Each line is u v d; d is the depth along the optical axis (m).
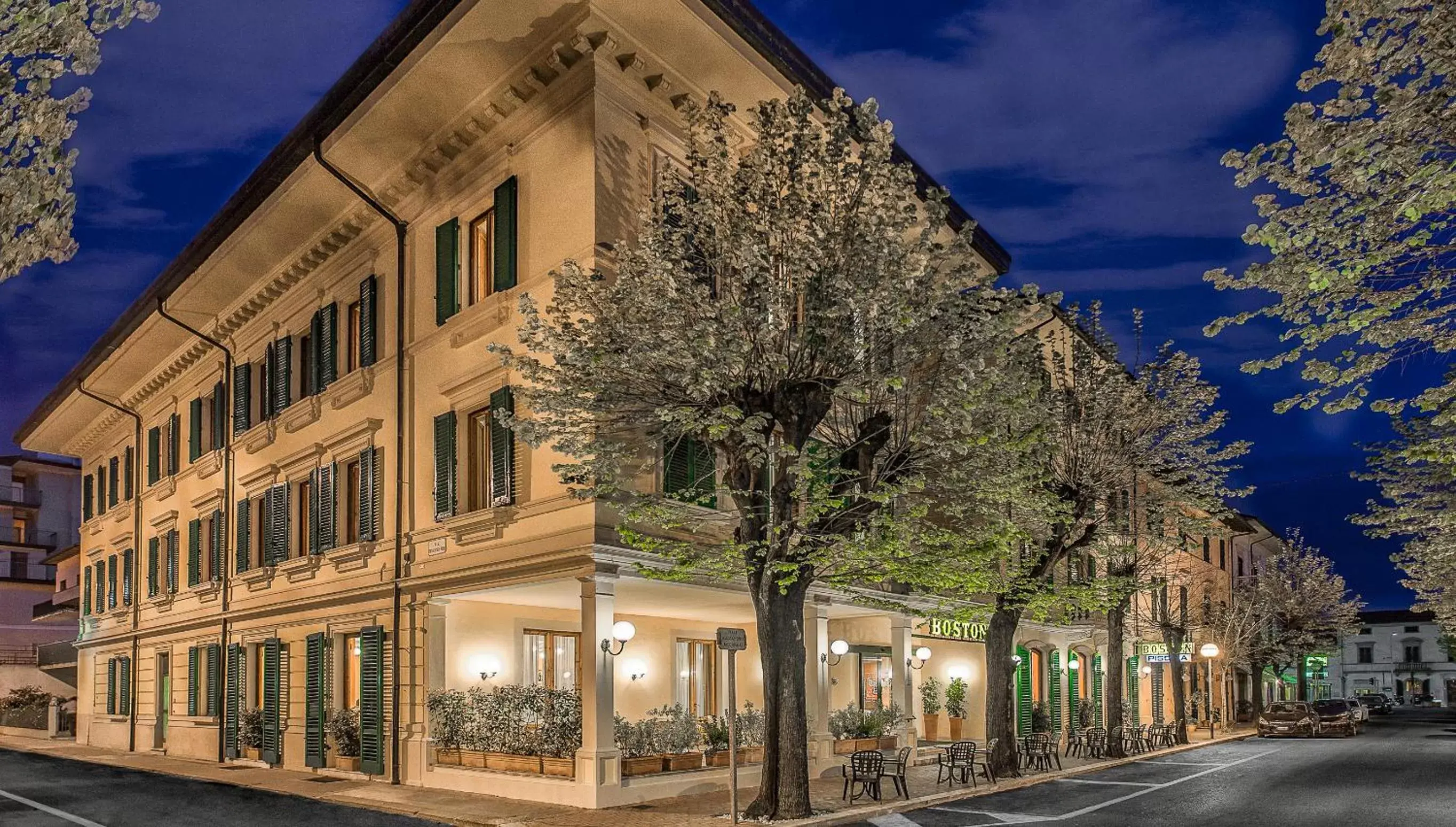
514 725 17.00
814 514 13.76
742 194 13.93
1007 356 15.51
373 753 18.78
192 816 15.40
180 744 26.77
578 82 16.11
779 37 16.83
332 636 20.92
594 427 14.43
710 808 15.13
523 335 14.35
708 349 12.73
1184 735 31.58
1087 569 26.61
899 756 16.80
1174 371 24.22
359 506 20.28
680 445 16.86
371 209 20.19
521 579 16.31
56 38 6.02
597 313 14.23
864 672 26.08
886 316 13.45
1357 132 7.28
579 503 15.66
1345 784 19.33
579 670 20.78
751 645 23.72
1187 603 36.50
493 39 16.11
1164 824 14.12
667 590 17.77
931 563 15.12
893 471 15.02
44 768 23.77
